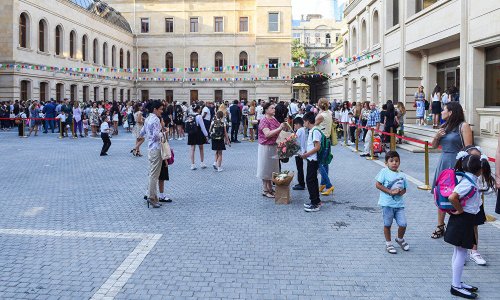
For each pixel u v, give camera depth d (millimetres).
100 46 44781
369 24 30078
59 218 8578
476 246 6430
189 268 6145
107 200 10125
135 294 5348
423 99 21641
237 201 10109
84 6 42375
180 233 7688
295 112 25984
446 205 5457
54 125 29656
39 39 34375
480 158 5590
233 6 53094
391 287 5574
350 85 36219
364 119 21641
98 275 5895
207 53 53500
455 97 18422
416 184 11633
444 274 5992
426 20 20828
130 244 7105
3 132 28953
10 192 10859
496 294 5383
